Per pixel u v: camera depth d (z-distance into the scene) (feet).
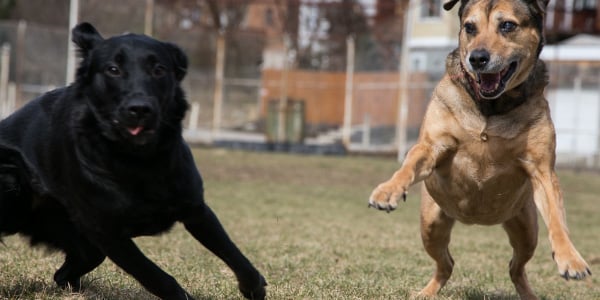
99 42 16.55
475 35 19.57
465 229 44.65
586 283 27.73
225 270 24.50
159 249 28.30
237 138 105.19
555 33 108.88
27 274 21.66
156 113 15.38
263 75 107.86
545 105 19.57
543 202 18.97
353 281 23.88
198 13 105.29
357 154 98.63
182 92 17.04
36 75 92.68
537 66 19.89
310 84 101.65
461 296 23.30
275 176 69.51
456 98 19.57
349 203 52.90
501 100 19.10
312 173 73.97
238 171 71.41
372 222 43.45
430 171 19.62
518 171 19.76
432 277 24.97
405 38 94.02
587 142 93.50
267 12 108.06
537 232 22.17
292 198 53.26
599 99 93.45
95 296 19.08
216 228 17.06
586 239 41.42
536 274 29.12
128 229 16.17
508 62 18.90
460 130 19.49
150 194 15.94
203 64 106.83
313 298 20.29
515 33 19.22
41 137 17.31
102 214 15.90
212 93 107.04
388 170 79.66
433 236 22.52
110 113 15.69
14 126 18.01
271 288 21.57
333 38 103.09
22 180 17.72
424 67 104.94
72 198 16.49
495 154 19.43
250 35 106.83
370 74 102.42
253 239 33.17
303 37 103.09
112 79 15.79
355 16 101.04
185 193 16.37
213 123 102.42
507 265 30.81
